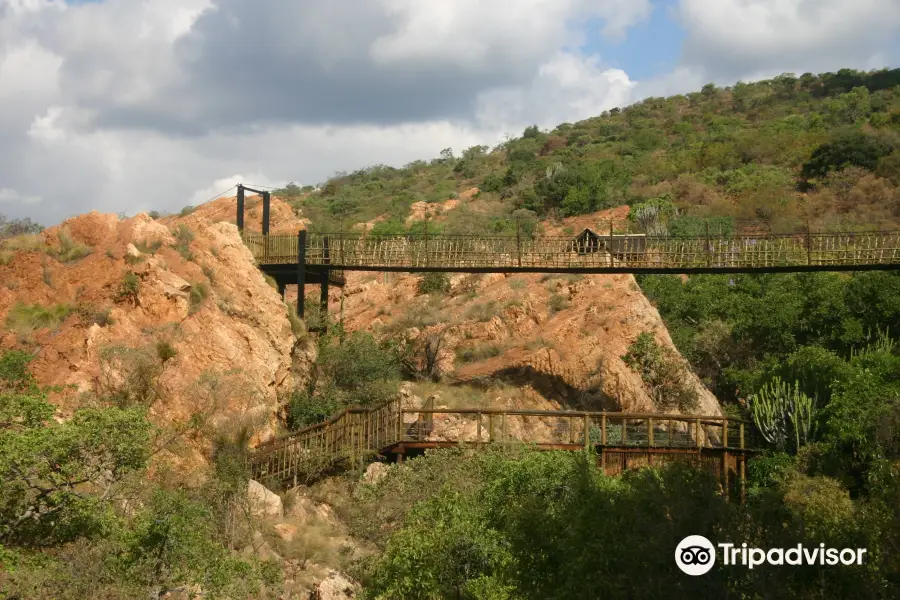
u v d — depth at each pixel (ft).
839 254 100.42
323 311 105.81
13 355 66.33
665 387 105.70
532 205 225.56
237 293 83.97
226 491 60.39
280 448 71.26
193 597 44.24
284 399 83.56
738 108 359.46
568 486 50.06
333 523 66.74
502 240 114.73
